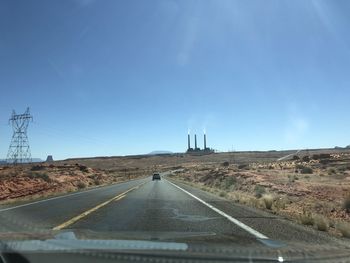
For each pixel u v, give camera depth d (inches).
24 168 3631.9
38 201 1062.4
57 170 3577.8
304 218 655.1
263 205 938.7
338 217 856.3
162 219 670.5
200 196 1264.8
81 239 400.8
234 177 2284.7
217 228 568.7
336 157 4074.8
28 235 432.5
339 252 391.9
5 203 1010.7
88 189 1785.2
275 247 405.1
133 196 1259.2
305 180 1998.0
